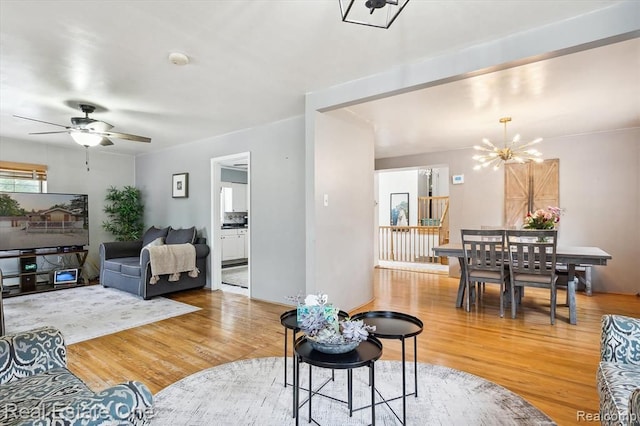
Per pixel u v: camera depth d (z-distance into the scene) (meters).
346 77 3.04
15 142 5.40
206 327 3.54
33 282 5.16
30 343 1.56
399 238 8.80
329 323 1.83
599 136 5.13
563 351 2.89
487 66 2.40
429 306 4.36
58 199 5.41
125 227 6.36
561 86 3.24
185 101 3.68
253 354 2.86
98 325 3.59
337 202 3.83
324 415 1.99
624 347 1.66
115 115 4.16
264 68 2.84
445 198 8.81
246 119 4.37
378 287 5.51
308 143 3.47
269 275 4.59
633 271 4.94
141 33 2.29
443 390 2.26
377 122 4.52
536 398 2.15
